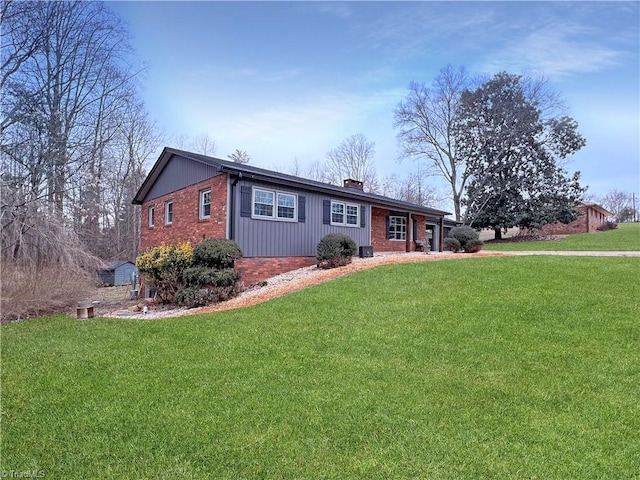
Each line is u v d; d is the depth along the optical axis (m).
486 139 32.44
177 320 7.77
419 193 44.81
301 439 3.33
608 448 3.18
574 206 32.38
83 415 3.82
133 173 27.50
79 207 17.08
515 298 7.72
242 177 12.00
